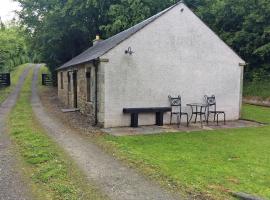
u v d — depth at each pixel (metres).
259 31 25.31
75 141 10.07
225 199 5.48
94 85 13.25
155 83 13.55
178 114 13.98
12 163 7.46
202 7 30.12
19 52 60.94
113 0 28.61
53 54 33.50
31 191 5.74
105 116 12.63
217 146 9.76
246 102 24.55
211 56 14.80
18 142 9.66
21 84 35.91
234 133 12.07
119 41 12.66
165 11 13.52
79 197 5.48
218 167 7.41
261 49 23.84
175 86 14.02
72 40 32.34
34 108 18.84
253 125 14.12
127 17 26.48
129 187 6.03
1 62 40.88
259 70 25.73
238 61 15.57
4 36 46.88
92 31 30.62
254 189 6.02
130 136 11.02
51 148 8.97
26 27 32.25
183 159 8.04
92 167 7.27
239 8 26.77
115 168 7.21
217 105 15.19
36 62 66.06
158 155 8.41
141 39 13.09
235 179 6.57
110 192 5.76
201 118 14.50
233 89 15.57
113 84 12.68
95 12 29.23
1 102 21.73
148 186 6.09
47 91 30.81
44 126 12.77
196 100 14.58
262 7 24.47
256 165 7.69
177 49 13.92
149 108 13.21
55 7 28.20
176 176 6.63
